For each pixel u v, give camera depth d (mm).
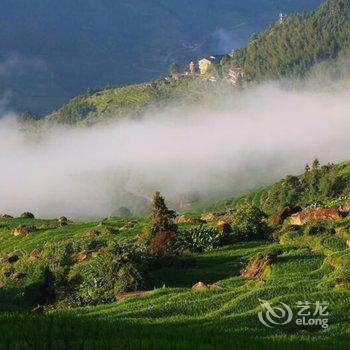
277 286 72812
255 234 113625
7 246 151125
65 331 36156
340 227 104000
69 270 112438
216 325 59469
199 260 101812
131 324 47188
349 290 69812
